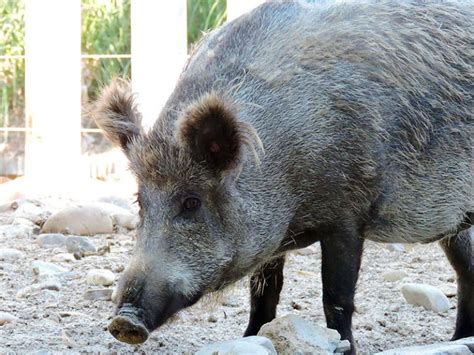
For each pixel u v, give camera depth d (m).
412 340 11.20
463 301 11.47
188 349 10.41
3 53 25.94
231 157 9.38
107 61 25.80
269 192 9.80
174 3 20.39
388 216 10.57
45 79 20.81
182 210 9.45
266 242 9.86
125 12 26.41
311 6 10.70
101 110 10.15
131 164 9.72
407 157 10.53
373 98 10.28
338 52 10.30
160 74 20.30
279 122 9.88
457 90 10.89
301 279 13.95
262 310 10.70
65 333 10.65
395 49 10.59
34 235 16.34
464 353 9.78
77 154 21.02
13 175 24.17
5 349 10.09
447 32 11.09
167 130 9.66
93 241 15.91
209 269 9.48
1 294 12.60
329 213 10.12
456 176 10.95
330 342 9.59
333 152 10.02
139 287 9.01
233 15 20.16
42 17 20.83
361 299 12.91
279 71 10.05
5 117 25.12
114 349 10.23
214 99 9.28
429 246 16.03
